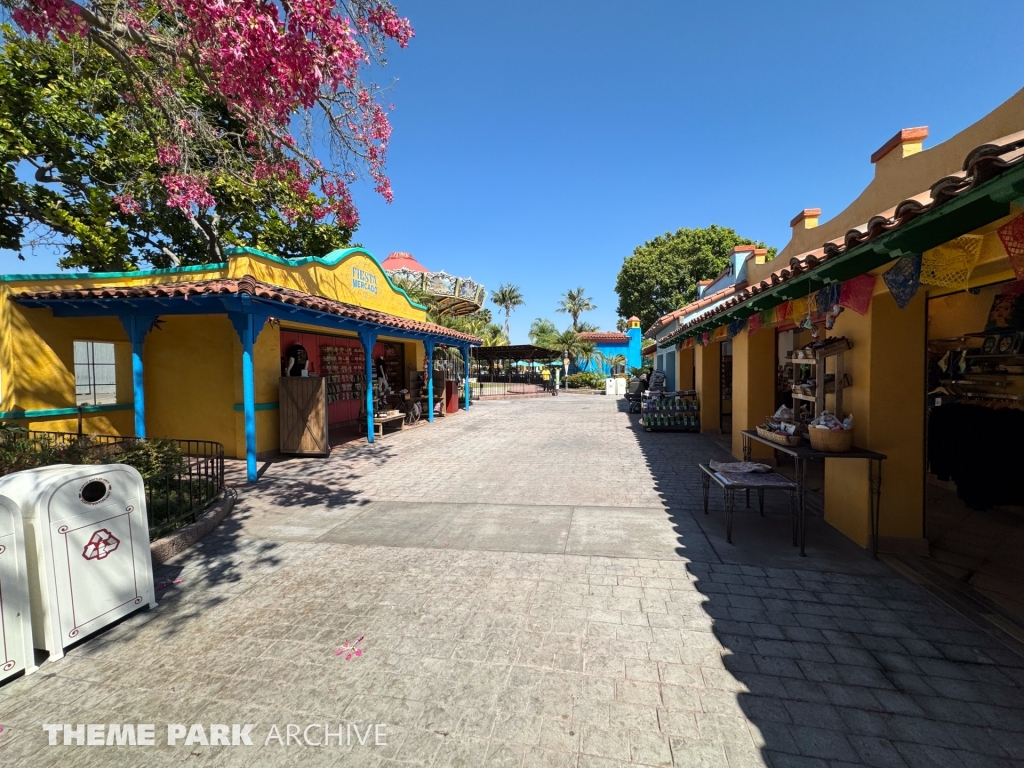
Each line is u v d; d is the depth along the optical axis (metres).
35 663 3.01
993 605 3.58
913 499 4.50
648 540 4.90
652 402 12.95
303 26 4.48
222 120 10.72
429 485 7.36
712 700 2.60
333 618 3.52
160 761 2.27
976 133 4.28
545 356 30.44
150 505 4.92
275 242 15.16
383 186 6.76
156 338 9.71
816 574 4.09
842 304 4.27
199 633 3.36
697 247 32.12
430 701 2.63
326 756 2.28
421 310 16.67
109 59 7.68
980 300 5.48
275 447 9.89
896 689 2.66
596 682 2.76
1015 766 2.13
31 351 8.32
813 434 4.57
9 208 11.08
